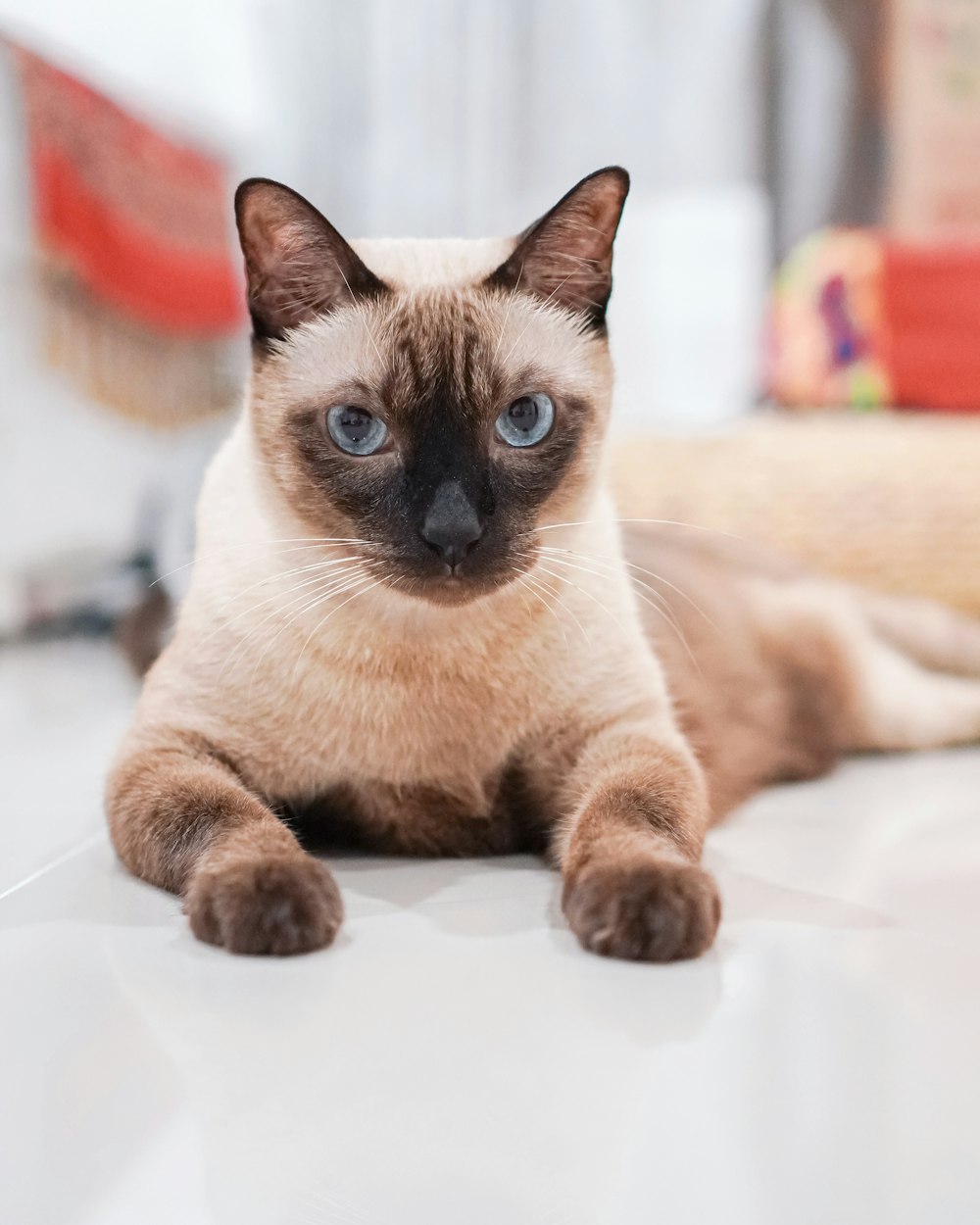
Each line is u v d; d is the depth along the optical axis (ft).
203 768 1.54
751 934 1.41
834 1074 1.19
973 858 1.62
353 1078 1.19
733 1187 1.08
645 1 4.35
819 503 2.63
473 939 1.40
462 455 1.52
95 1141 1.13
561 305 1.62
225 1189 1.08
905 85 4.25
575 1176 1.09
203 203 3.71
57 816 1.82
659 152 4.43
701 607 2.00
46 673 2.89
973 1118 1.14
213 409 3.98
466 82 4.35
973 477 2.63
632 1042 1.23
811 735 2.06
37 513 3.16
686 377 4.29
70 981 1.32
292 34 4.30
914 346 3.11
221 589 1.60
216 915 1.38
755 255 4.25
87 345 3.29
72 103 3.08
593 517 1.65
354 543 1.53
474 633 1.55
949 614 2.36
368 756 1.58
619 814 1.48
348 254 1.56
